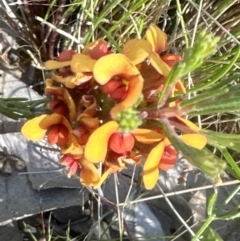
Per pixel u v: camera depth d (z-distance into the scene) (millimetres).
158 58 86
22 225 149
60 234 151
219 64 155
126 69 83
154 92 91
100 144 83
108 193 154
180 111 85
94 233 150
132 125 78
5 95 157
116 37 156
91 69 84
